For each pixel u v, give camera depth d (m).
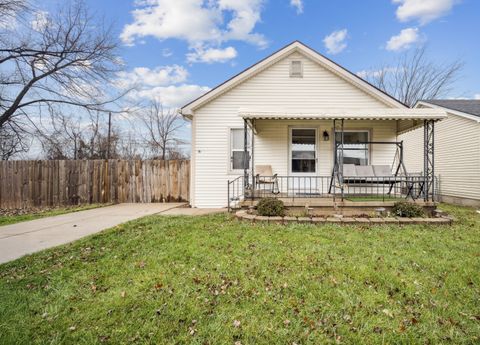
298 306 3.01
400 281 3.52
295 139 9.95
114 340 2.52
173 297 3.20
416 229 5.94
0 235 6.03
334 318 2.81
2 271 4.01
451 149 11.90
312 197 8.13
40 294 3.30
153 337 2.55
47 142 13.40
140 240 5.27
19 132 12.73
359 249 4.62
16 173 11.59
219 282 3.54
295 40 9.94
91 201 11.77
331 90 9.99
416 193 9.01
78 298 3.21
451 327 2.67
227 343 2.47
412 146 14.75
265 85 10.10
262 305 3.03
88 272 3.88
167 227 6.23
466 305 3.03
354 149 9.73
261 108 7.64
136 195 11.91
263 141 9.97
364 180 8.98
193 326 2.70
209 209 9.73
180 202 11.85
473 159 10.66
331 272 3.77
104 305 3.05
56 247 5.00
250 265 4.01
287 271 3.81
